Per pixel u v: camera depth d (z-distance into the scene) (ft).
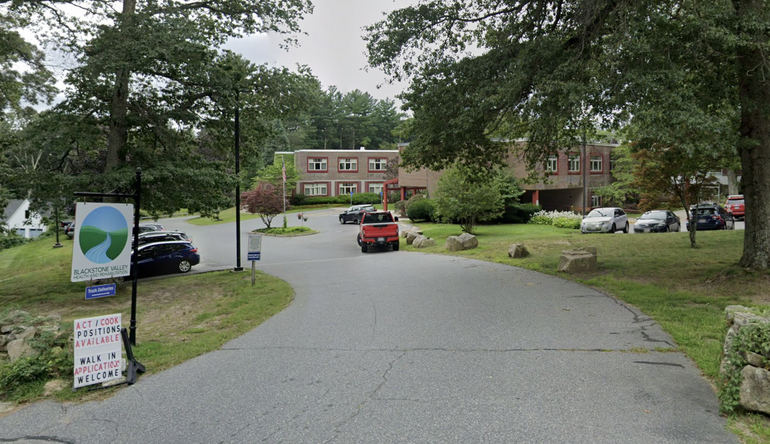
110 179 40.60
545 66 32.37
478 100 33.47
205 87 45.32
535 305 27.17
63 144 40.63
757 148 28.73
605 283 32.19
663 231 69.72
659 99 24.53
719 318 21.84
